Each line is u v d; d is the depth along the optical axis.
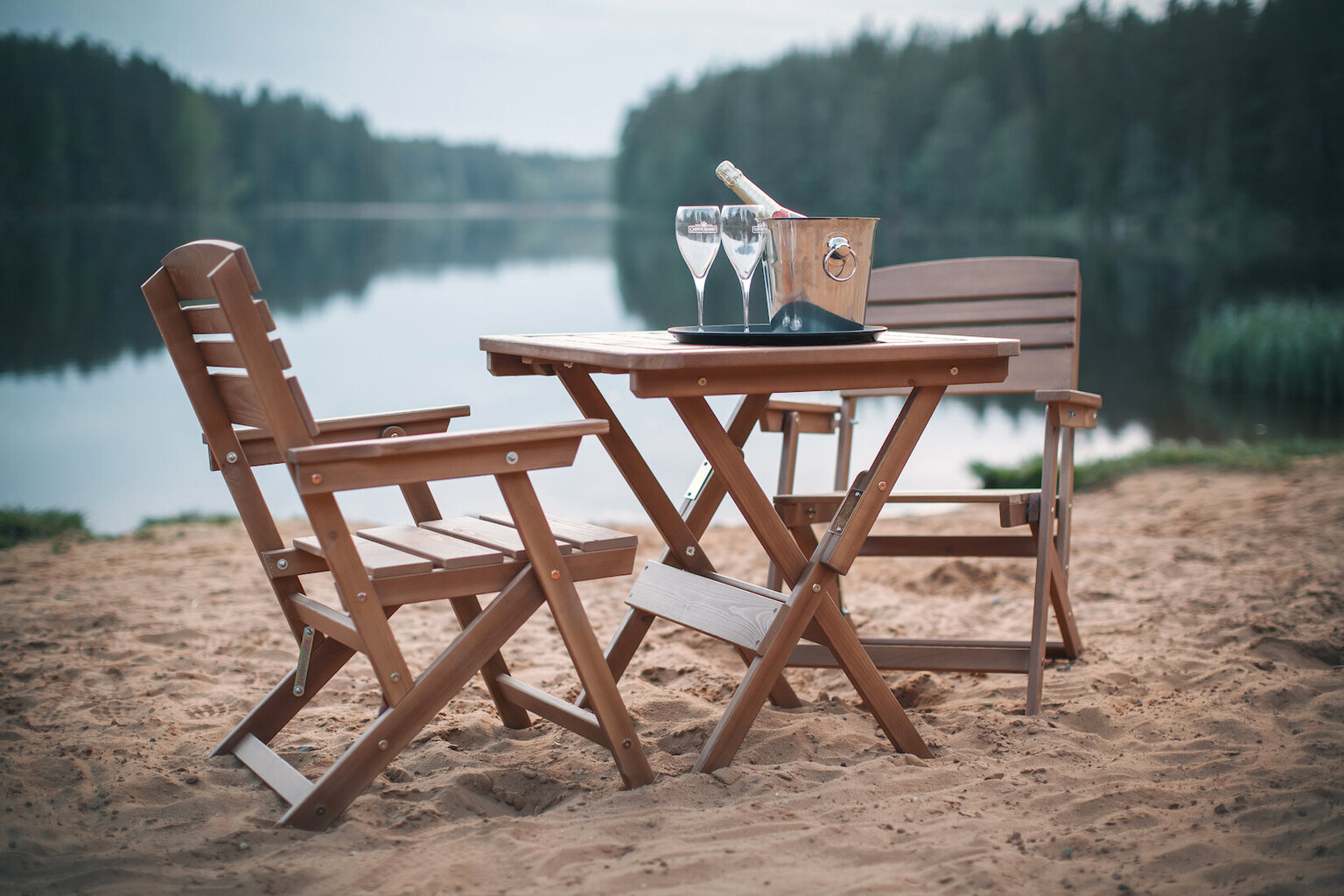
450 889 1.60
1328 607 3.09
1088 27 57.28
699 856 1.67
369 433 2.17
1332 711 2.29
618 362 1.74
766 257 2.06
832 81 69.06
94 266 35.00
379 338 16.88
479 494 6.99
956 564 3.97
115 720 2.43
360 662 2.89
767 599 2.10
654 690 2.54
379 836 1.80
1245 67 49.09
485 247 53.12
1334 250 42.62
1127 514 5.11
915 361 1.99
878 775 2.01
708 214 2.09
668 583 2.29
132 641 3.12
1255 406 11.48
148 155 71.25
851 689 2.71
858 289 2.02
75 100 67.69
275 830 1.82
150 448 9.20
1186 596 3.38
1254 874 1.60
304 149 99.69
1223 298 24.34
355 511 6.38
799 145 68.31
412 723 1.87
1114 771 2.02
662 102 84.00
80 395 12.46
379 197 109.94
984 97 62.69
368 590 1.78
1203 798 1.88
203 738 2.31
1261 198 47.97
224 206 83.25
